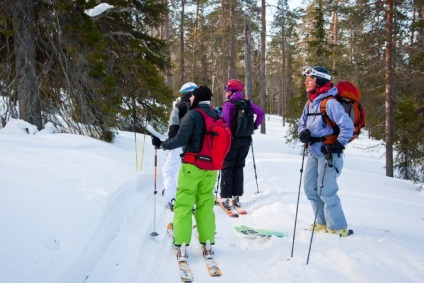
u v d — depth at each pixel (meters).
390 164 12.58
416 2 11.55
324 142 3.89
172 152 5.08
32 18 7.75
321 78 4.00
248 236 4.16
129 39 11.39
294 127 17.56
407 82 11.93
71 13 7.90
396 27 12.16
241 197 6.00
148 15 12.29
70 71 8.06
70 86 8.13
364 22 12.84
